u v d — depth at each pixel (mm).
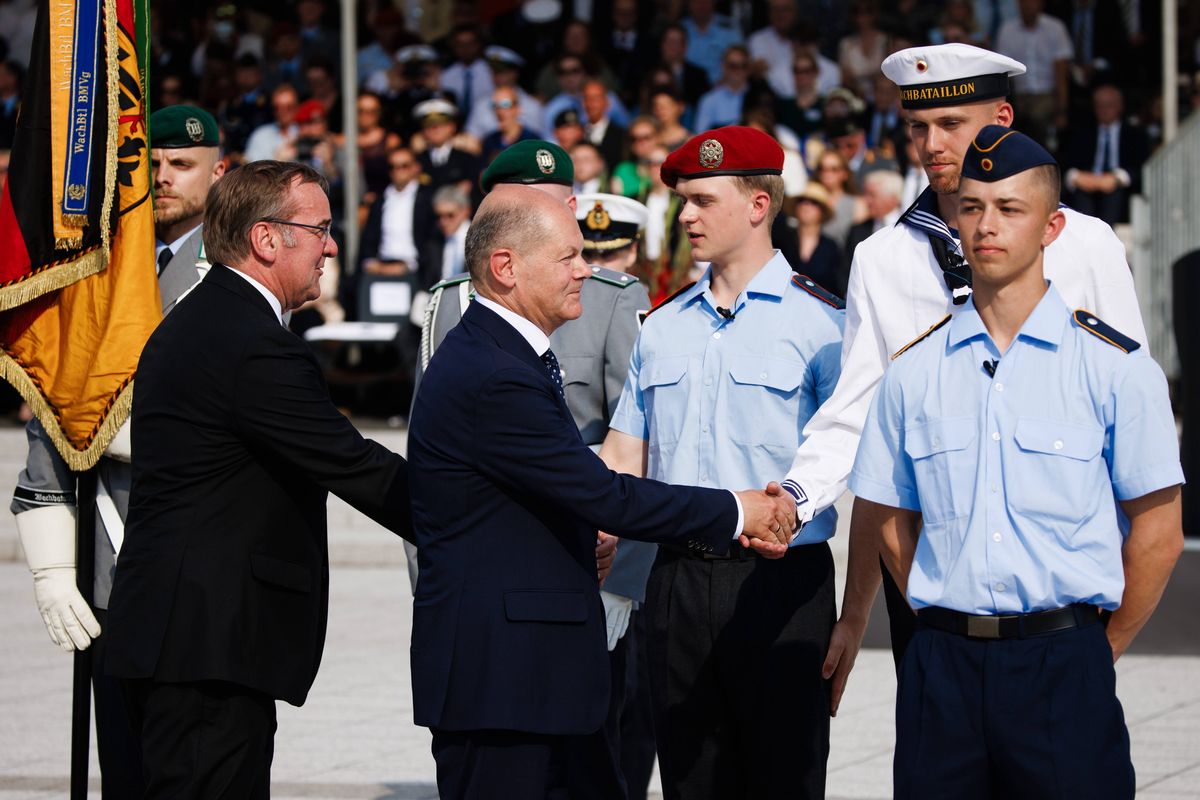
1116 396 4945
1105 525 4973
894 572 5387
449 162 19109
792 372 6270
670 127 19250
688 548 5730
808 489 5953
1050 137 20234
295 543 5812
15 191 6629
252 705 5727
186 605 5613
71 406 6625
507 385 5402
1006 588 4938
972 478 5035
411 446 5609
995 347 5098
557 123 18719
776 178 6398
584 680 5484
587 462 5441
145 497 5746
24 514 6746
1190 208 16172
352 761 9000
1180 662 11297
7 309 6594
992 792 5055
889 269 6125
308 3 24266
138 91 6867
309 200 5914
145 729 5758
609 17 23250
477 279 5645
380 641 12273
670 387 6422
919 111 6027
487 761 5438
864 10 21297
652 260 15328
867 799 8148
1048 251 5859
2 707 10219
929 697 5047
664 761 6387
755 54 21922
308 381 5711
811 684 6148
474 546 5465
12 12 26109
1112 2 21297
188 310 5836
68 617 6648
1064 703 4898
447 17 25172
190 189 7234
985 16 21406
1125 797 4918
